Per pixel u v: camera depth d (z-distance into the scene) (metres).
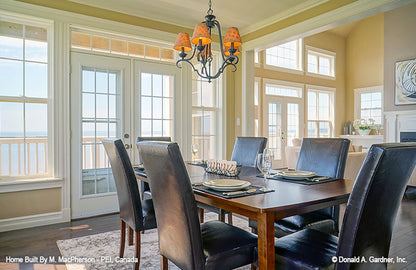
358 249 1.15
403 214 3.44
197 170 2.43
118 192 2.20
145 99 3.80
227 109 4.46
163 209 1.51
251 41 4.27
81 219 3.31
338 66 8.45
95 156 3.48
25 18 2.99
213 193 1.51
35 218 3.05
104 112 3.53
